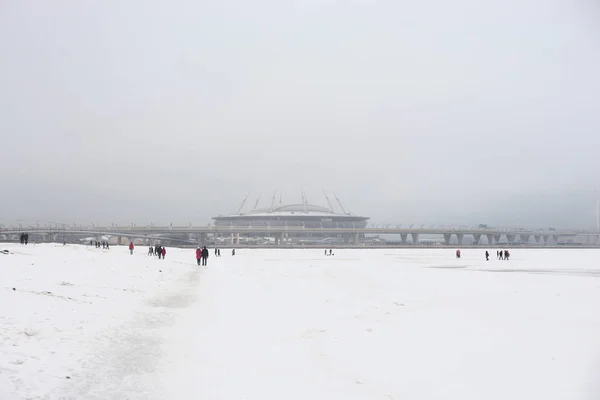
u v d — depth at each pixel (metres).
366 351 13.47
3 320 13.50
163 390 9.50
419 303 23.81
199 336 15.02
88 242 173.12
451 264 71.88
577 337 15.10
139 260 54.19
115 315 17.34
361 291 29.77
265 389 9.98
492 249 187.88
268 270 51.44
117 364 11.01
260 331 16.31
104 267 37.88
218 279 38.50
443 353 13.18
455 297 26.48
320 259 88.75
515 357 12.63
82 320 15.32
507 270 56.34
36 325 13.47
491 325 17.33
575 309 21.34
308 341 14.77
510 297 26.38
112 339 13.43
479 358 12.59
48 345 11.76
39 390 8.67
